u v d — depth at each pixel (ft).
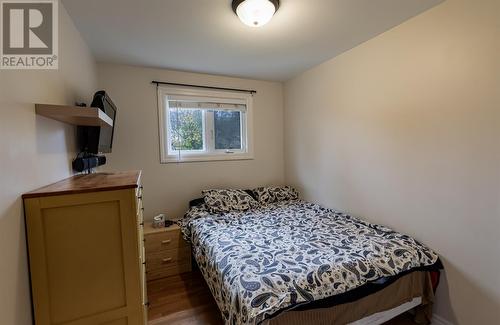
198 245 7.45
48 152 4.06
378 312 5.18
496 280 4.97
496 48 4.77
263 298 4.13
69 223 3.46
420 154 6.24
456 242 5.59
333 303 4.59
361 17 6.14
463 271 5.49
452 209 5.63
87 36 6.77
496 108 4.82
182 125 10.32
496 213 4.92
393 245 5.92
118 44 7.38
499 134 4.80
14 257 2.95
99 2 5.23
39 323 3.35
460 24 5.29
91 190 3.52
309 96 10.31
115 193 3.67
